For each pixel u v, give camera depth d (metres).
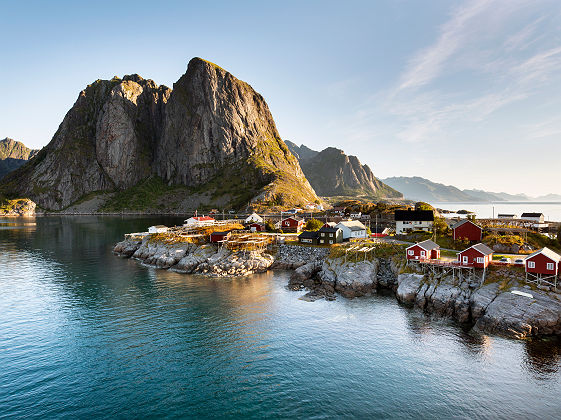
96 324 48.09
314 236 92.69
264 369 36.59
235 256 82.88
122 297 60.41
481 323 45.88
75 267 85.62
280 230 112.81
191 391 32.75
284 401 31.38
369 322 48.72
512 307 45.31
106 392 32.47
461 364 37.69
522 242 69.62
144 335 44.59
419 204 143.12
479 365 37.44
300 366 37.22
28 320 49.50
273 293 62.50
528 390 33.22
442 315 50.59
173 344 42.09
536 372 36.12
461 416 29.61
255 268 79.38
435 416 29.58
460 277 54.47
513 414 29.92
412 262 63.41
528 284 49.03
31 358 38.47
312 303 56.84
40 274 78.00
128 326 47.44
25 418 28.91
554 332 43.56
